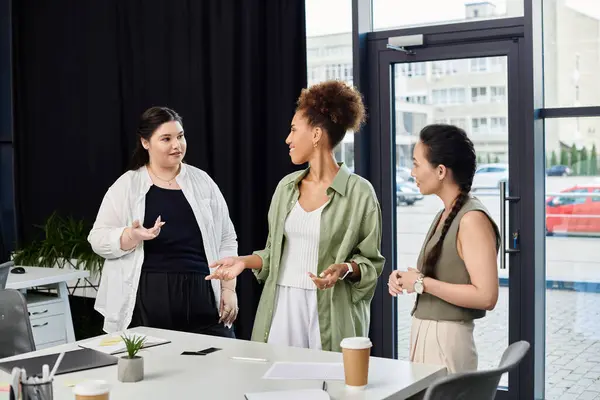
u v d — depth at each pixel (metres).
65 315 4.41
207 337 2.86
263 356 2.57
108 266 3.38
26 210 5.88
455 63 4.40
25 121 5.84
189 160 5.10
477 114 4.34
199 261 3.40
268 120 4.81
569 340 4.25
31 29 5.78
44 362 2.49
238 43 4.88
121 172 5.44
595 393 4.20
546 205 4.28
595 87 4.10
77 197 5.65
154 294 3.31
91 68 5.52
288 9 4.69
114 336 2.86
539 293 4.23
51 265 5.34
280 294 3.00
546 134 4.25
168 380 2.29
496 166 4.29
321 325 2.94
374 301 4.68
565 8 4.14
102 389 1.89
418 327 2.57
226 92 4.92
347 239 2.95
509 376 4.25
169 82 5.19
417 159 2.59
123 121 5.42
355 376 2.20
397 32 4.53
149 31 5.25
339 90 2.97
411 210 4.59
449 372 2.49
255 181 4.80
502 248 4.21
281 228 3.00
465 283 2.49
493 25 4.25
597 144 4.12
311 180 3.04
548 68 4.21
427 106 4.50
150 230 3.16
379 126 4.62
